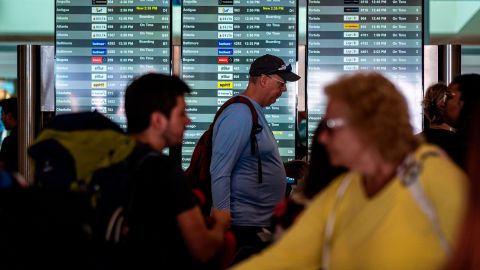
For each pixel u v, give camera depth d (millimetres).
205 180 6051
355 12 7320
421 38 7301
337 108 2934
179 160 7297
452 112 5520
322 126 3875
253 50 7297
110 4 7332
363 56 7312
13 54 13656
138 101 4121
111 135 3762
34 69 7438
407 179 2871
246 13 7289
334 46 7312
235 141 5898
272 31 7281
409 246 2824
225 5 7297
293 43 7277
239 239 6027
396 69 7312
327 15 7309
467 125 5062
